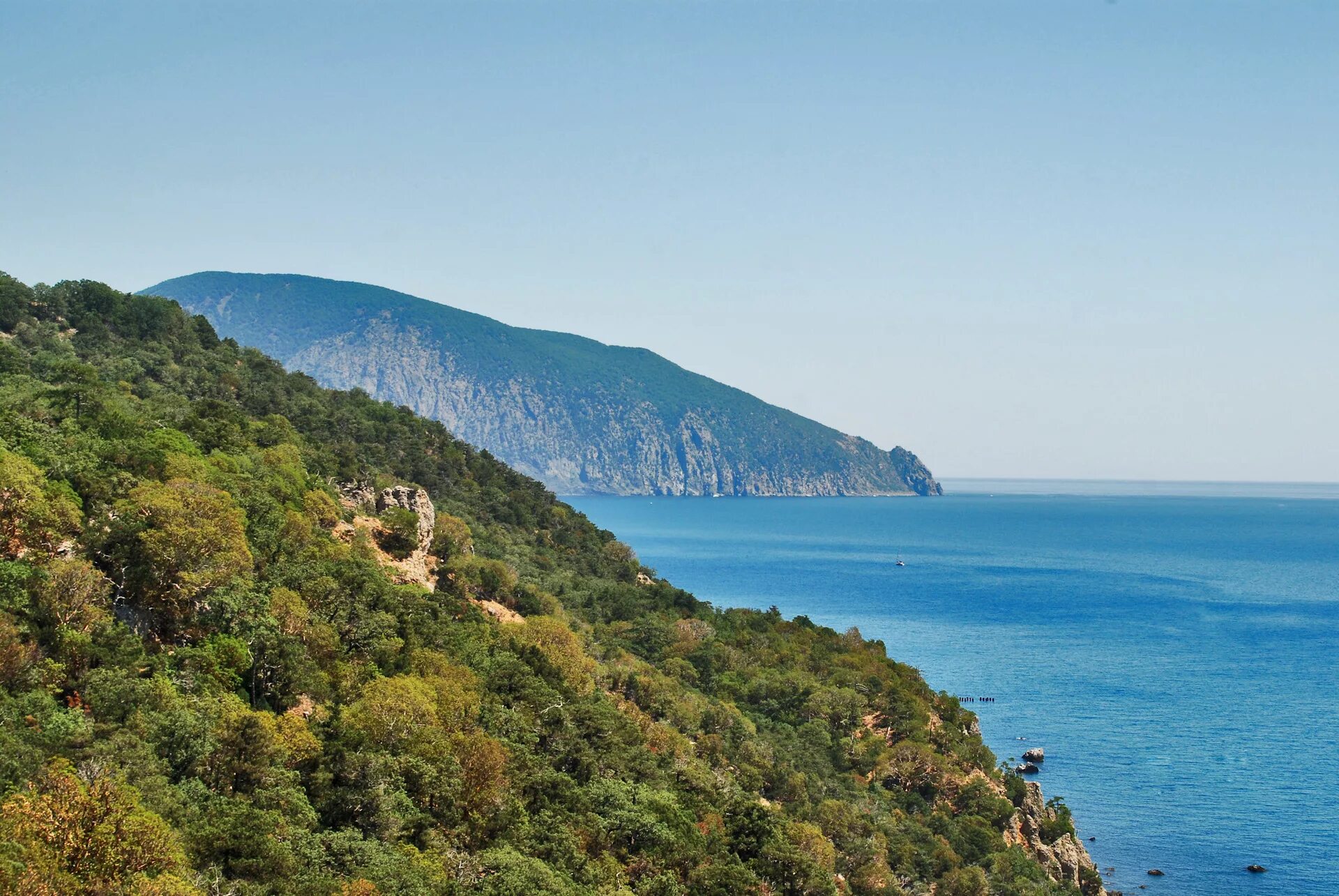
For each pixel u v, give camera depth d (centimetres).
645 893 9406
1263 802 18012
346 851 7900
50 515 9531
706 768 13350
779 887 10700
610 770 11612
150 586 9869
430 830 8825
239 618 10075
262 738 8244
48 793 6456
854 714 18238
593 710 12581
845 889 11981
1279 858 15888
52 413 12669
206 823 7244
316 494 14862
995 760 18000
